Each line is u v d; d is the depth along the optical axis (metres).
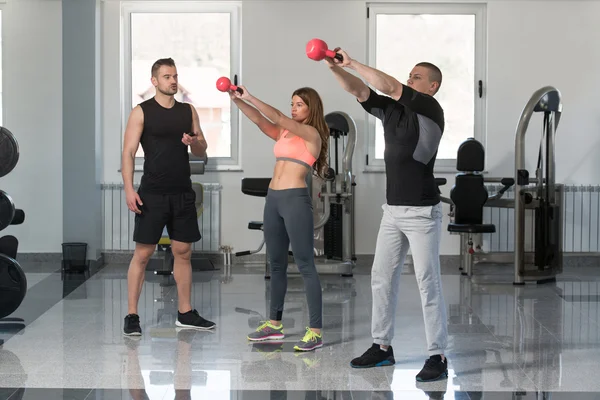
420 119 3.89
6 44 7.86
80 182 7.55
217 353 4.59
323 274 7.32
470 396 3.85
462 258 7.42
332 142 7.94
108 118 7.88
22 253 7.95
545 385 4.02
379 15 7.84
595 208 7.82
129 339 4.90
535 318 5.54
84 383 4.02
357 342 4.85
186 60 7.93
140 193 5.02
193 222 5.11
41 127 7.90
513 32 7.77
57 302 6.02
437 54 7.87
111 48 7.84
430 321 4.08
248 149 7.82
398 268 4.23
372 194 7.86
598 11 7.73
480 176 7.08
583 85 7.78
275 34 7.77
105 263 7.89
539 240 6.85
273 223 4.68
